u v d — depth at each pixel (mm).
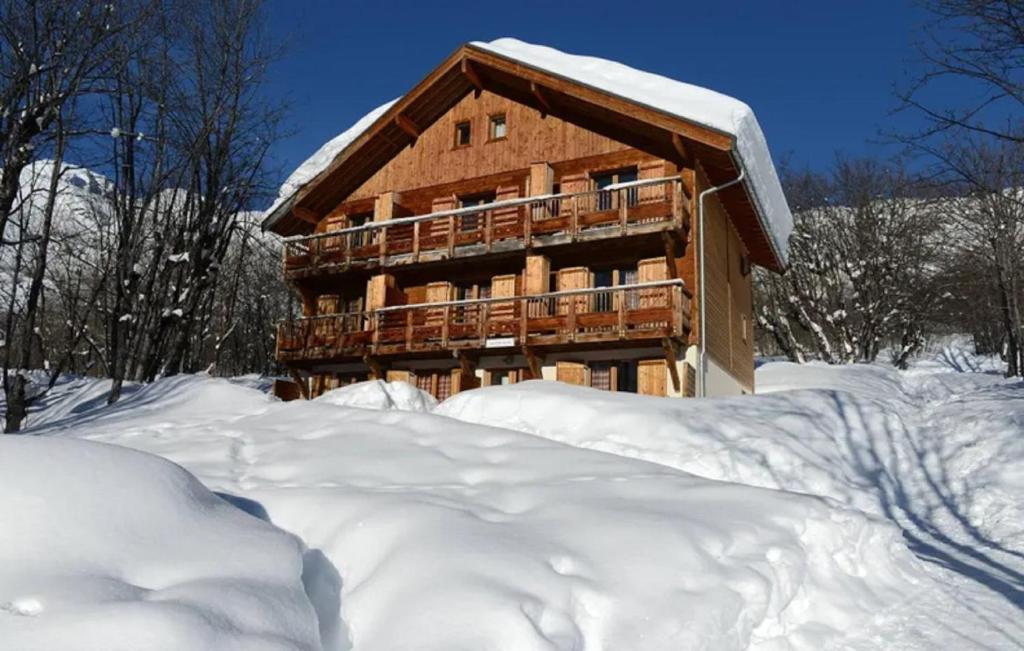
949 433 11820
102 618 2988
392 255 18719
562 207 17281
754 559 5004
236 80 21781
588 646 3961
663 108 15742
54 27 15477
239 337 38406
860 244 35125
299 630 3475
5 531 3500
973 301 32375
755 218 19969
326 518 5273
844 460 10445
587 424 10703
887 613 5285
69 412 17219
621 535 4926
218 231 22484
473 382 17453
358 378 19828
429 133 19703
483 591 4004
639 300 16125
